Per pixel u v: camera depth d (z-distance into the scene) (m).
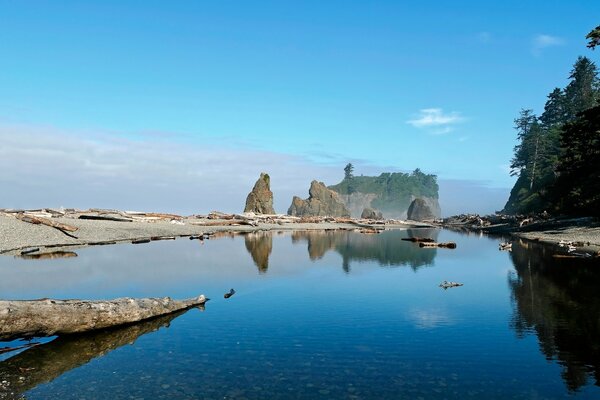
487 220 105.44
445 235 70.56
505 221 93.38
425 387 9.56
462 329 14.16
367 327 14.48
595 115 49.91
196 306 17.56
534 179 114.88
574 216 61.25
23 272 24.06
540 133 118.69
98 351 12.05
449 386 9.62
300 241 53.16
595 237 43.78
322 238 59.72
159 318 15.66
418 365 10.92
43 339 13.16
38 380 9.98
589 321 14.95
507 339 13.06
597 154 53.38
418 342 12.84
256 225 84.31
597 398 9.02
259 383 9.77
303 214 152.12
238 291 20.78
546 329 14.05
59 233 41.53
